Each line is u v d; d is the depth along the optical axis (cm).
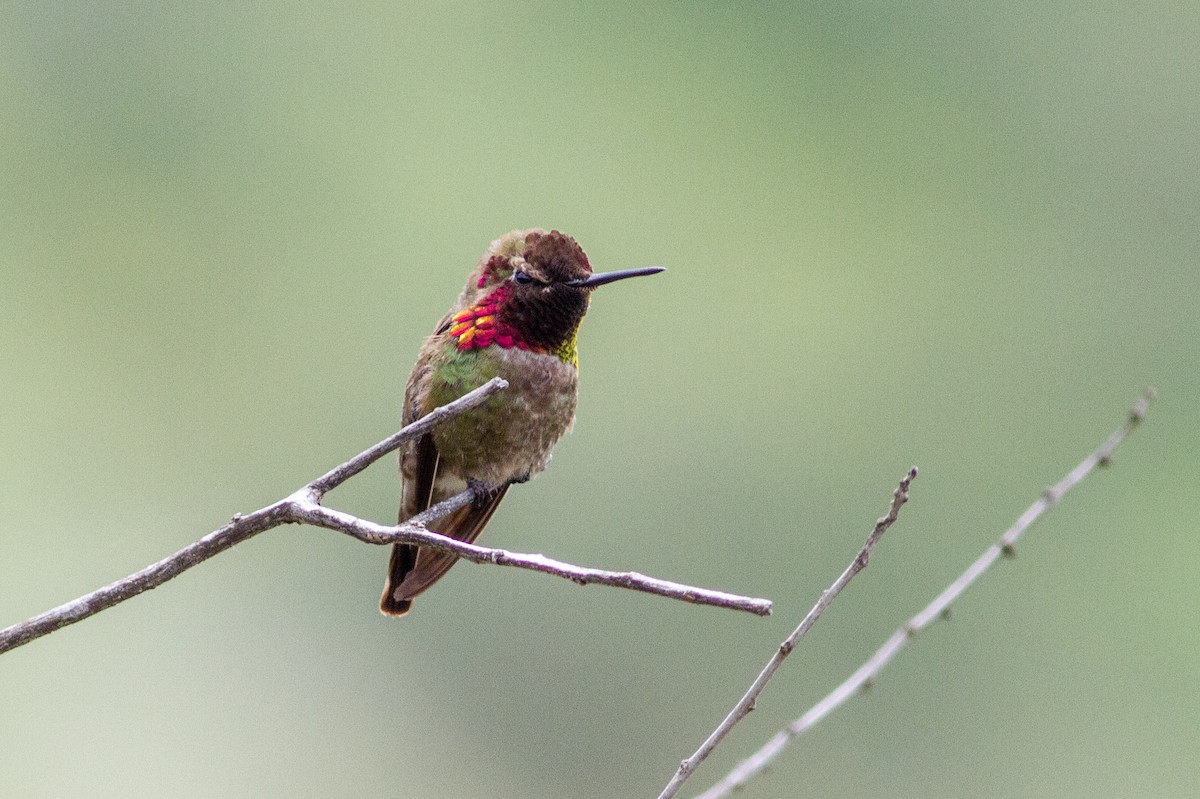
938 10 1894
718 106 1820
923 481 1567
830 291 1723
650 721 1343
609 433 1544
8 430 1526
